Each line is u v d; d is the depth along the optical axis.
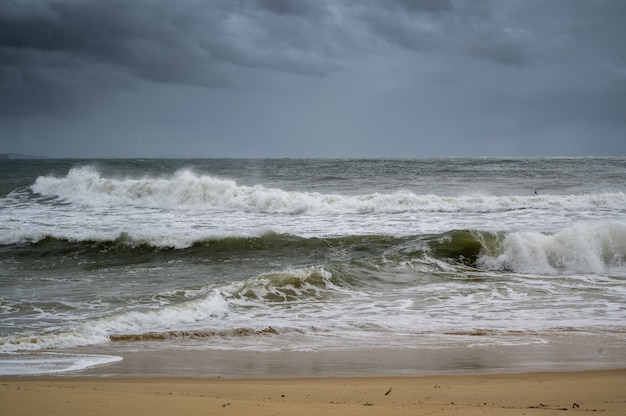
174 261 19.30
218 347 9.62
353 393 6.61
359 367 8.32
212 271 17.75
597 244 18.08
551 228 22.45
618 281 15.62
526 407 5.83
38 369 8.06
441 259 17.92
